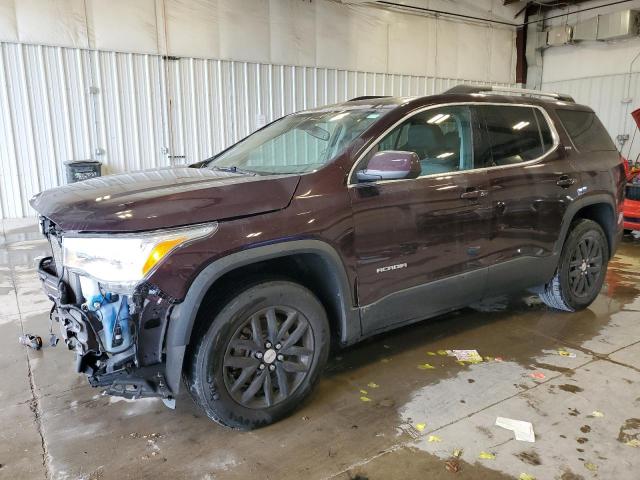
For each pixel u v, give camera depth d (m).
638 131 12.60
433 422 2.68
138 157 9.12
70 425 2.67
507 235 3.53
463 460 2.36
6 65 7.85
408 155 2.63
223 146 9.92
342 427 2.64
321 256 2.63
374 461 2.36
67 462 2.36
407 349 3.61
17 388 3.06
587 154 4.12
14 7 7.79
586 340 3.76
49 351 3.59
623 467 2.31
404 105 3.12
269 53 10.13
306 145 3.20
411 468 2.31
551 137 3.90
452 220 3.18
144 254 2.16
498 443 2.49
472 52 13.49
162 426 2.67
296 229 2.50
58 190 2.67
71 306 2.31
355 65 11.38
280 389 2.66
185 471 2.30
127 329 2.28
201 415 2.78
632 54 12.50
